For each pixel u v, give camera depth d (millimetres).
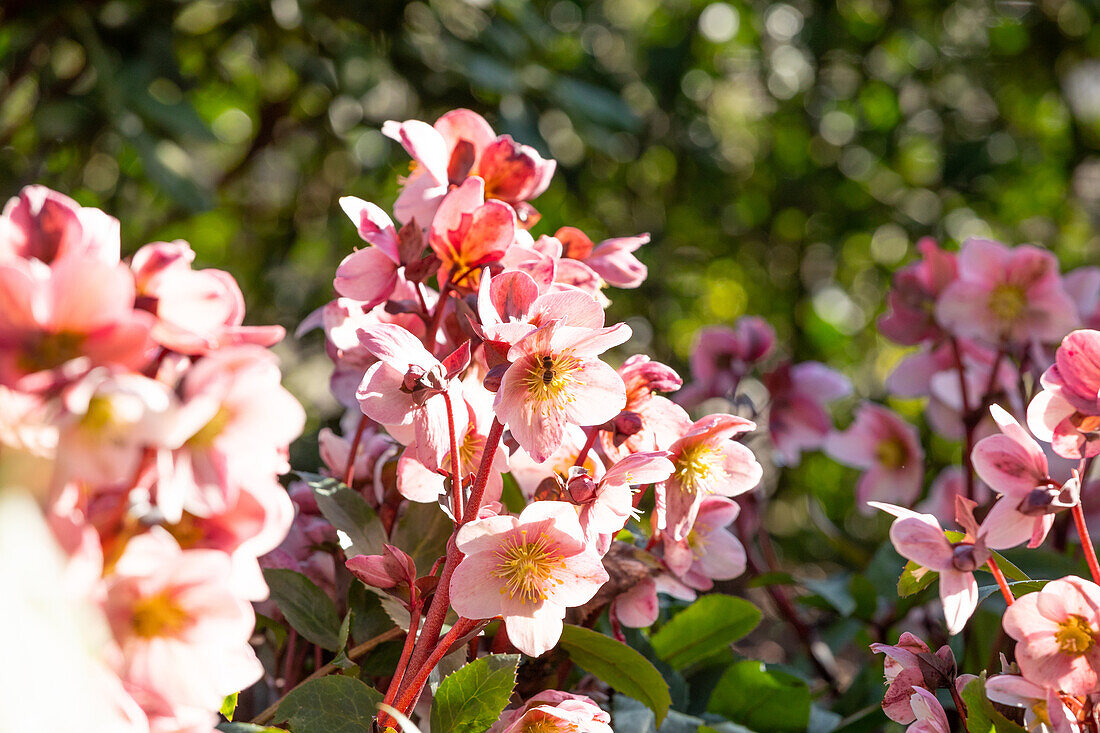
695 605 1484
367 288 1289
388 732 1183
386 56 3129
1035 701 1204
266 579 1313
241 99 4047
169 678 1099
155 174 2631
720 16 4363
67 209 1105
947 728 1217
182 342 1090
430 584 1222
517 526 1195
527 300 1219
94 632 1051
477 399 1275
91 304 1063
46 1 2758
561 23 3982
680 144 4246
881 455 1944
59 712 901
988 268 1619
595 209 4387
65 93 2988
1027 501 1219
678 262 4625
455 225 1271
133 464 1060
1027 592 1284
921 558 1229
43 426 1049
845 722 1478
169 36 2902
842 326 4625
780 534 3609
